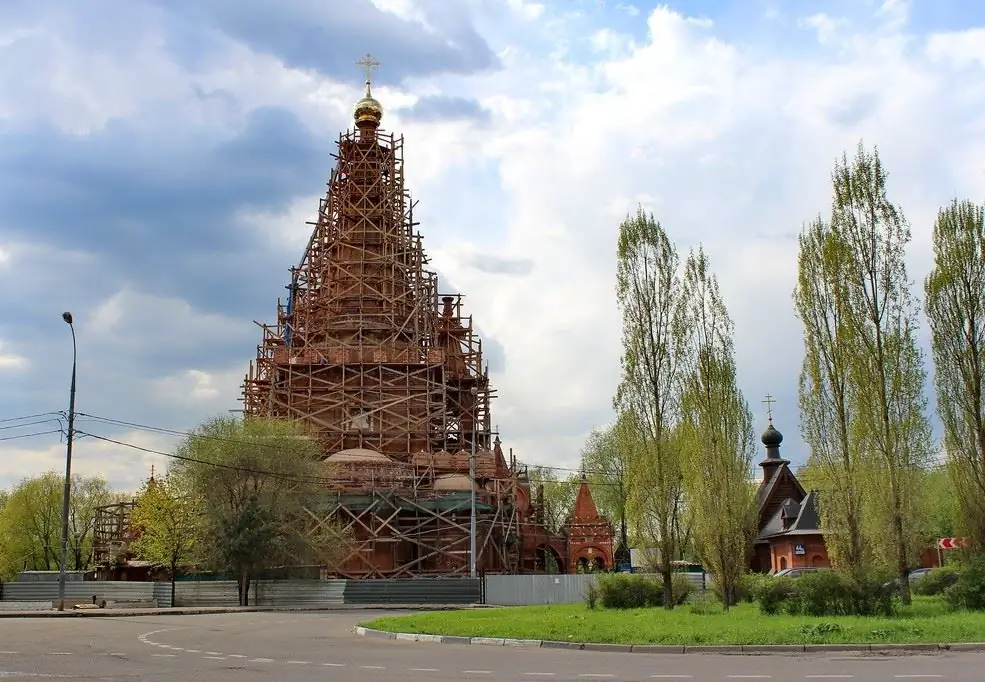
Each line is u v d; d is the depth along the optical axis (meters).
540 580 66.38
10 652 26.58
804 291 46.03
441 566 78.62
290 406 87.50
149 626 39.50
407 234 100.25
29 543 98.75
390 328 93.69
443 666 23.36
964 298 45.31
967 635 27.48
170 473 69.06
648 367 48.50
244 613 53.72
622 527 108.81
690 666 22.91
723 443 47.66
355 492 77.44
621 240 50.12
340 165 101.38
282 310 98.88
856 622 31.86
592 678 20.53
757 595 42.50
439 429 90.25
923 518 44.56
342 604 63.31
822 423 44.91
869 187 44.56
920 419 42.38
